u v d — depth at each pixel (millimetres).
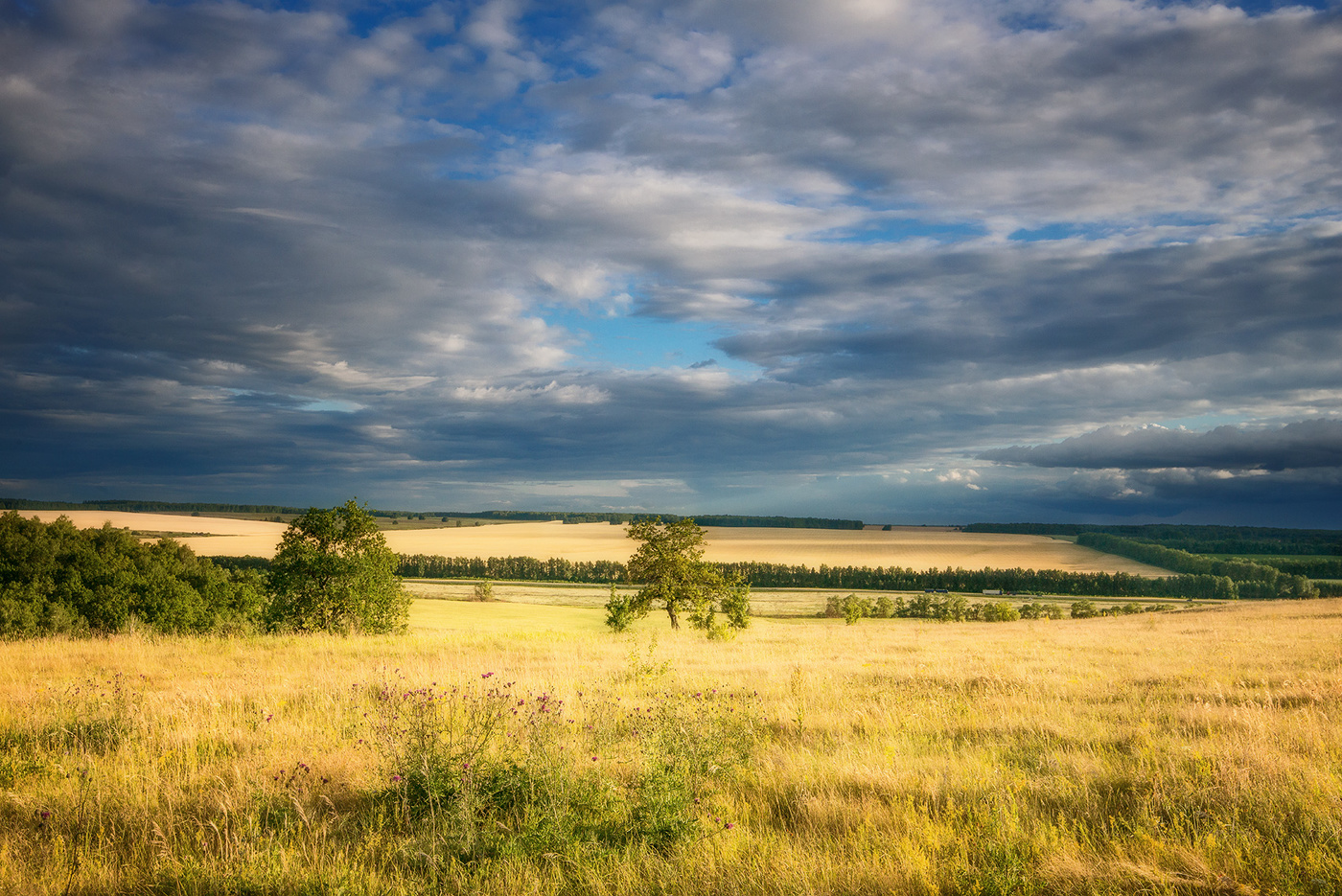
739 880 4730
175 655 17047
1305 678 12656
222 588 38375
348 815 6129
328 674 13984
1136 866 4656
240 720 9516
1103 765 7219
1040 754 7863
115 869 5148
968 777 6809
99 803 6223
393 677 13109
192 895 4672
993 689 12312
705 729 7922
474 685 11750
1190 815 5797
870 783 6781
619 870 4926
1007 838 5270
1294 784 6219
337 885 4703
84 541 34625
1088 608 97438
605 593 116625
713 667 16312
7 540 30969
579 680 13219
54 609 28016
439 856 5121
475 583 129750
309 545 29078
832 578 140625
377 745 7316
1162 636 25469
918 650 22094
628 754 7594
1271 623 31297
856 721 9734
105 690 11656
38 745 8039
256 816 5867
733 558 169500
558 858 5152
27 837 5691
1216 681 12211
